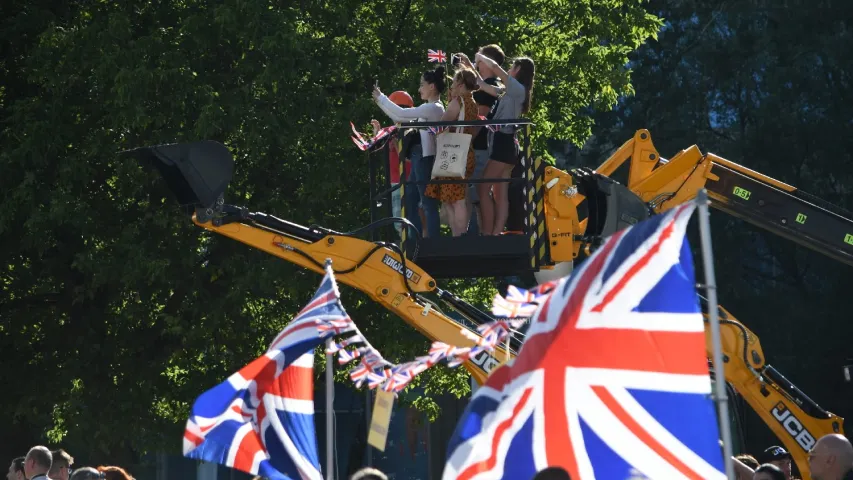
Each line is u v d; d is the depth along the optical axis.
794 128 118.75
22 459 37.84
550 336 17.44
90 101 62.09
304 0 63.53
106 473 33.66
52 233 61.41
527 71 38.31
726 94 126.25
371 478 23.91
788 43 122.94
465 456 17.80
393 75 63.19
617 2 71.94
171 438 62.91
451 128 37.25
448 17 62.88
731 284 118.94
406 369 19.72
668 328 16.88
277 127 58.75
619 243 17.19
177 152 35.44
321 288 24.08
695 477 16.62
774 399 36.66
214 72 62.50
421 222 40.00
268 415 24.14
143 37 59.00
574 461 17.23
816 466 26.05
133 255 57.78
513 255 36.41
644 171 38.16
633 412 17.02
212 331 59.38
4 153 59.00
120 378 62.47
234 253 60.72
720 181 37.62
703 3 125.50
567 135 75.25
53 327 64.19
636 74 124.69
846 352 119.00
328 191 59.06
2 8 64.88
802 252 122.12
